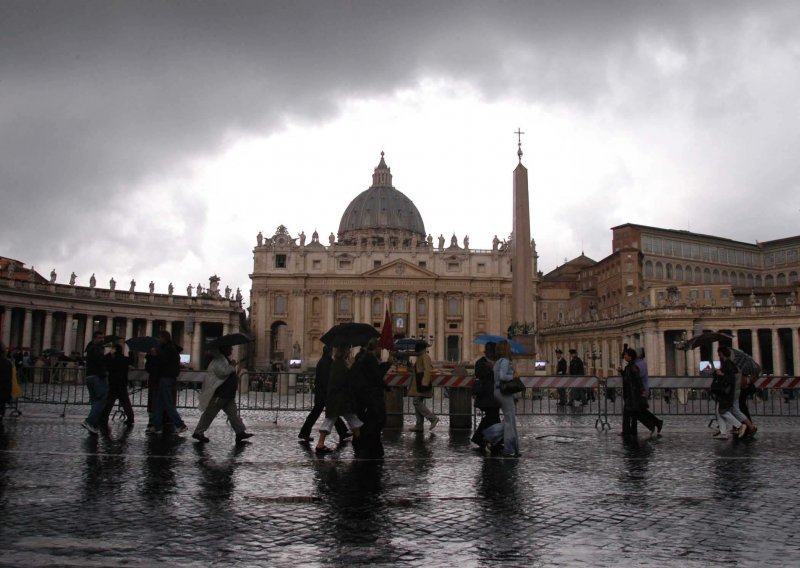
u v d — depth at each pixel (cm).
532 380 2055
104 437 1552
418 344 1838
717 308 6956
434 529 774
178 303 8238
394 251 11081
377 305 10956
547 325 12169
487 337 1966
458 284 10969
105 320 7606
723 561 657
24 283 6431
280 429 1848
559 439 1669
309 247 11044
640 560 660
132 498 910
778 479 1100
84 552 669
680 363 7225
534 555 677
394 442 1598
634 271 9856
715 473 1156
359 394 1338
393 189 15350
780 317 6650
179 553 672
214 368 1500
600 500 933
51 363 5025
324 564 645
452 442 1602
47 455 1262
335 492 976
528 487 1023
